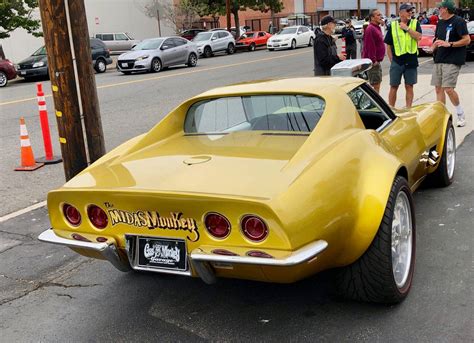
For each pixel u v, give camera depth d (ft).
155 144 12.83
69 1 17.46
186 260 9.62
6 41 106.32
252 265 9.05
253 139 12.01
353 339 10.02
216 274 9.75
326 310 11.10
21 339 10.91
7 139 32.42
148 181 10.18
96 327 11.19
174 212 9.48
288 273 9.13
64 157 18.56
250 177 9.75
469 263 12.67
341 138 10.98
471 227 14.78
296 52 100.89
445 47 26.50
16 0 82.02
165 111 39.70
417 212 16.14
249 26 182.70
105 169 11.45
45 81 72.74
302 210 9.01
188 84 55.72
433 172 17.54
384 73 54.54
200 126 13.37
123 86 56.65
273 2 139.13
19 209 19.39
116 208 10.02
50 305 12.26
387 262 10.26
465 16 100.01
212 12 136.77
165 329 10.92
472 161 21.18
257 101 12.91
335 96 12.10
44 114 26.11
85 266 14.28
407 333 10.05
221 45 106.83
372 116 13.73
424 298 11.23
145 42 77.56
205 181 9.80
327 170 9.89
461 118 27.27
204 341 10.38
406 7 27.96
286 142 11.51
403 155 13.28
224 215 9.05
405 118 14.93
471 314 10.51
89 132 18.51
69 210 10.57
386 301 10.84
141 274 13.57
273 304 11.54
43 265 14.49
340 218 9.66
